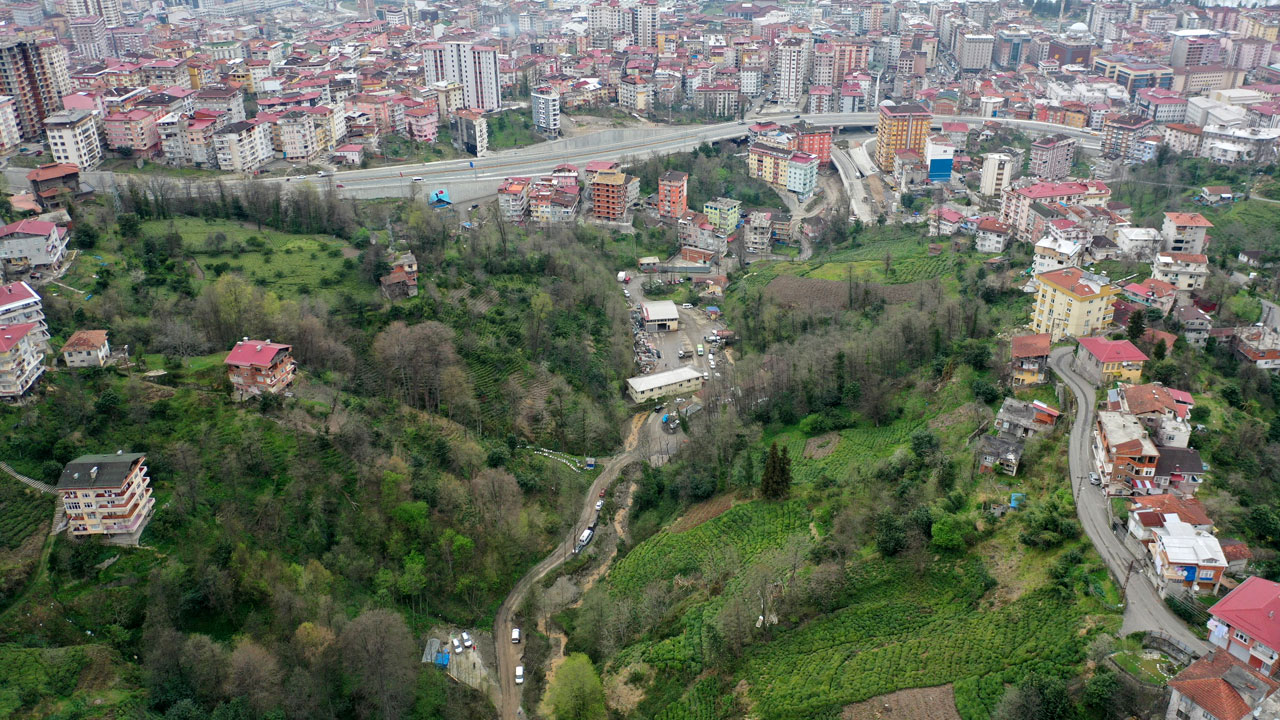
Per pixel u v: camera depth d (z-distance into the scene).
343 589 185.62
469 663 182.00
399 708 163.50
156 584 173.75
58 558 176.75
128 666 164.38
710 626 173.00
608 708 168.00
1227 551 153.12
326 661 167.50
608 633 184.38
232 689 159.50
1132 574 157.25
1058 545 167.62
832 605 173.50
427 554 198.62
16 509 183.50
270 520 193.88
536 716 170.00
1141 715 131.12
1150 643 141.50
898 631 164.62
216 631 175.00
